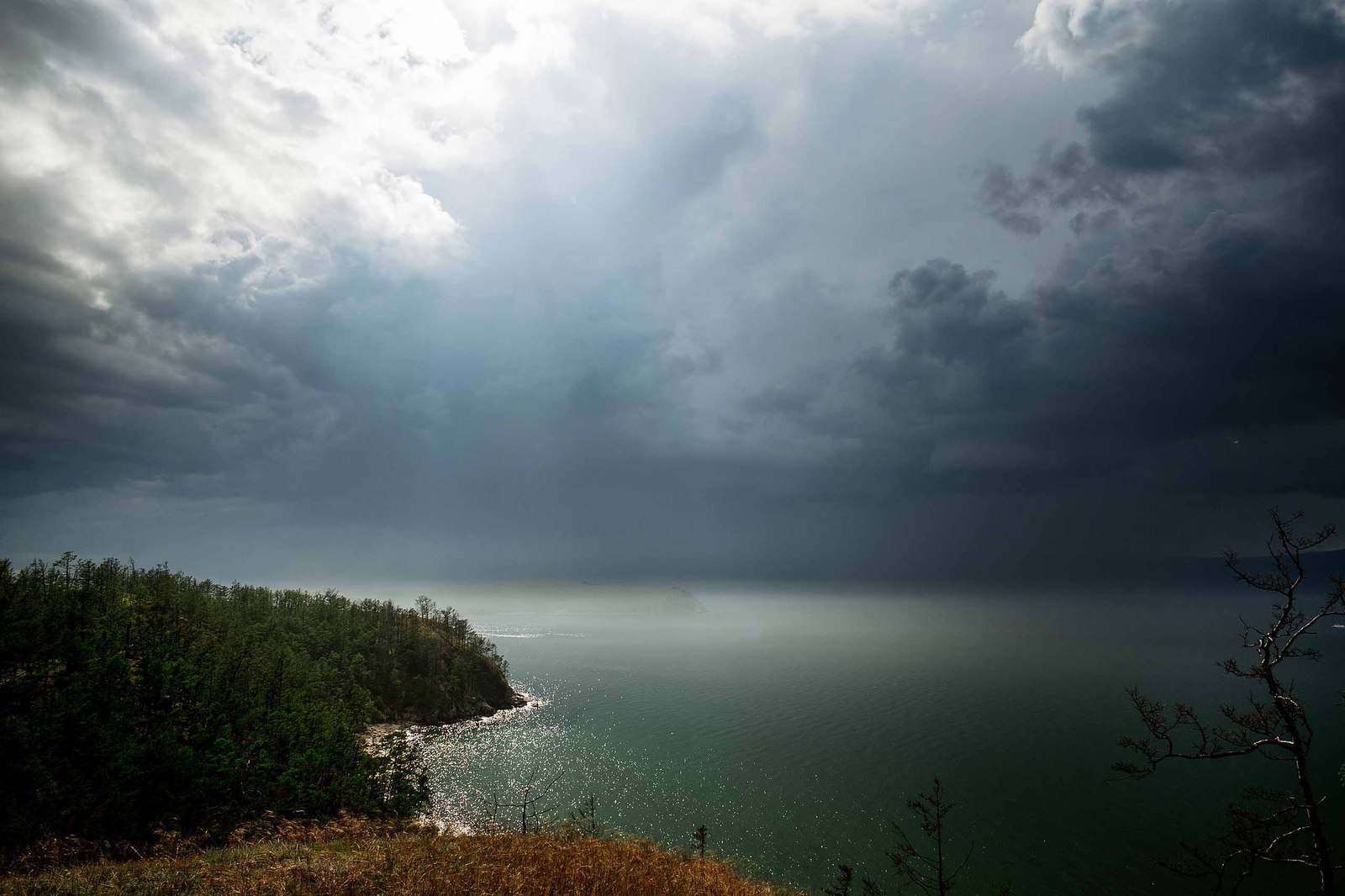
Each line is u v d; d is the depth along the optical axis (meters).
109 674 62.44
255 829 40.16
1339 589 19.28
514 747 153.00
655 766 141.38
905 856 93.94
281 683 90.56
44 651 62.94
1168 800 119.50
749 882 30.89
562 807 111.94
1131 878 86.75
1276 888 80.62
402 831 29.06
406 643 196.75
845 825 106.88
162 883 18.56
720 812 112.75
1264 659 20.78
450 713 179.62
